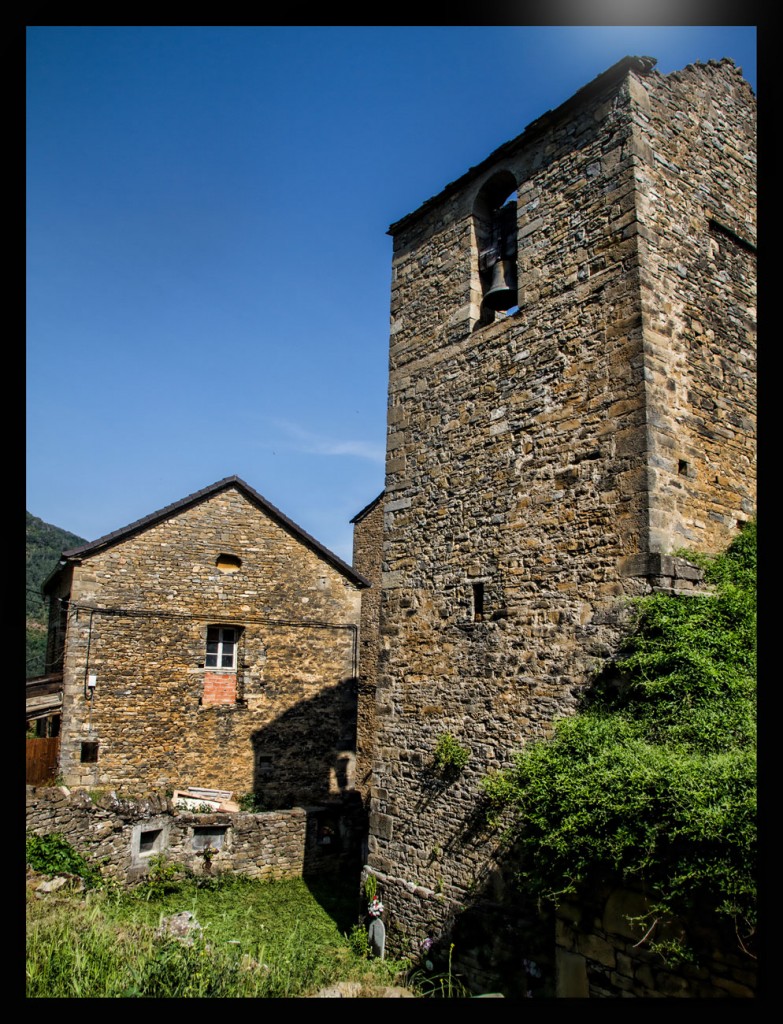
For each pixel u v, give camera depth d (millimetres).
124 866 10148
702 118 8055
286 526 15133
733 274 7965
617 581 6508
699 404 7152
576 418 7191
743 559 6809
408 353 9555
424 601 8484
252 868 11328
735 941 4000
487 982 6609
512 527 7629
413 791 8070
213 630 14352
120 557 13320
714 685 5613
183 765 13188
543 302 7793
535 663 7066
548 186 8000
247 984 5137
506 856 6863
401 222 10008
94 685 12656
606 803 4766
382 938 7797
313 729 14641
